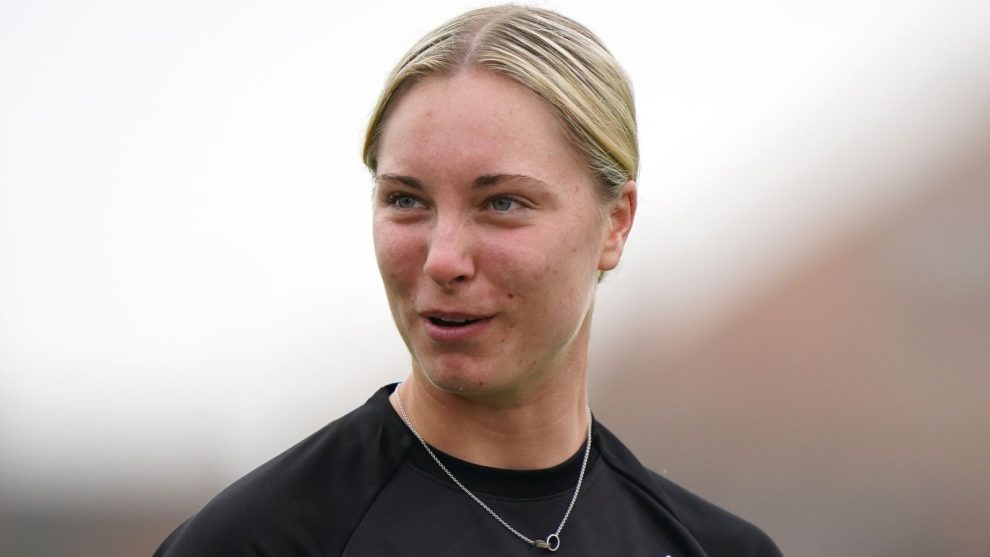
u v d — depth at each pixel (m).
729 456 35.72
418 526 8.05
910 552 32.56
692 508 9.84
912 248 38.84
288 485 8.04
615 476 9.27
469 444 8.40
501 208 7.72
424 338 7.80
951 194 39.50
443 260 7.48
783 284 39.56
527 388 8.30
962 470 33.75
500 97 7.72
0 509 37.03
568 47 8.22
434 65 7.80
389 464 8.30
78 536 35.62
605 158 8.23
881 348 37.31
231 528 7.77
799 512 33.84
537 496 8.47
